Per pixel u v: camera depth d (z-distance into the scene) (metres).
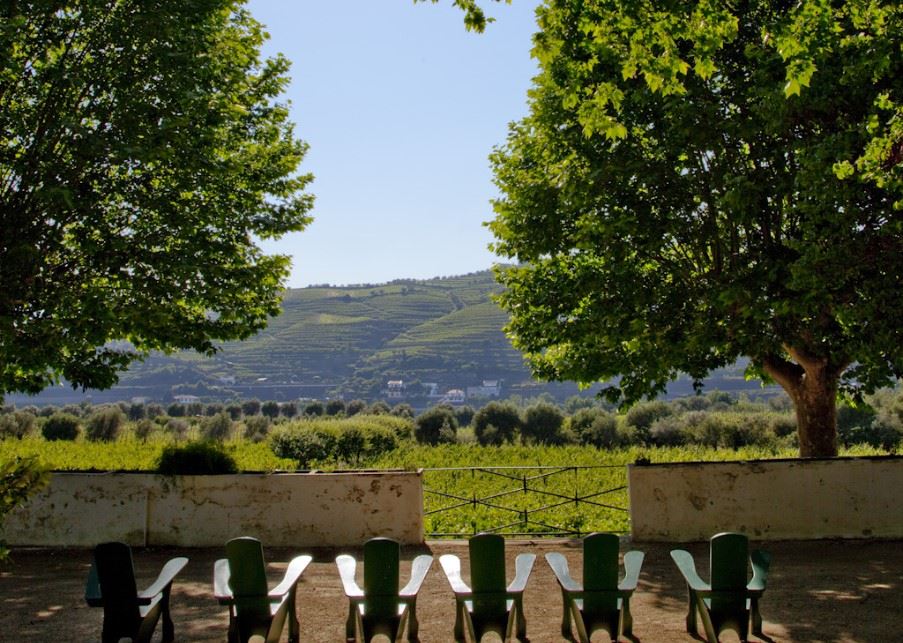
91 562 10.42
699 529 11.21
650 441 38.34
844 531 11.14
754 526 11.17
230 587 6.07
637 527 11.29
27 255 11.92
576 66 9.64
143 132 12.16
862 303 9.88
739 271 11.30
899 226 9.56
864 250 9.82
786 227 11.73
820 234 9.93
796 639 6.66
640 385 12.92
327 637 7.02
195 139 12.95
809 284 9.89
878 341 9.92
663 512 11.27
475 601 6.27
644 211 11.72
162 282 13.17
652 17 8.30
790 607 7.74
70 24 12.77
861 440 31.02
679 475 11.28
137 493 11.40
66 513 11.40
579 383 13.46
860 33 9.59
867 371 11.48
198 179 13.70
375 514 11.27
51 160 12.30
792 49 8.03
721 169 11.42
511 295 14.26
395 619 6.14
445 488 18.05
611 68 11.41
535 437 39.53
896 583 8.66
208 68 13.38
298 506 11.30
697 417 38.53
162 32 12.42
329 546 11.23
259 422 45.16
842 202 9.95
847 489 11.17
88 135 11.73
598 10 8.75
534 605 8.02
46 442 25.92
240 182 15.34
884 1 9.38
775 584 8.73
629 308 11.93
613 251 11.82
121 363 14.63
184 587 9.02
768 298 10.77
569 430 40.06
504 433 39.66
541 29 9.41
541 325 13.10
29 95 13.03
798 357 12.12
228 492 11.34
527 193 12.95
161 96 12.58
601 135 12.26
